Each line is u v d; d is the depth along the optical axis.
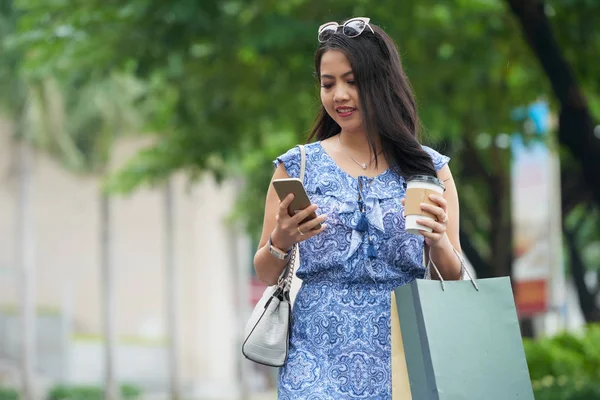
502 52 13.67
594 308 22.88
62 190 47.25
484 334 4.14
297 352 4.50
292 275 4.63
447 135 14.29
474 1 13.30
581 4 11.91
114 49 13.13
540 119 15.59
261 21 12.70
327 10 13.04
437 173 4.61
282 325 4.55
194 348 46.47
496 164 16.95
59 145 32.62
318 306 4.50
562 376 13.15
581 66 13.02
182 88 14.85
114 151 40.19
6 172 38.28
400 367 4.20
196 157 15.67
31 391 34.12
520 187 17.17
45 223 47.16
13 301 47.12
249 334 4.54
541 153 16.95
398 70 4.55
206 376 46.22
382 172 4.55
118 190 17.72
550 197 17.77
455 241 4.62
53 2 13.58
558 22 12.48
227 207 46.59
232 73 14.45
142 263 47.81
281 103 14.77
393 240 4.48
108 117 31.39
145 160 17.16
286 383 4.50
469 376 4.08
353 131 4.58
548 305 17.92
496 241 16.94
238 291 40.78
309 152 4.62
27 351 34.47
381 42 4.50
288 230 4.32
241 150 15.88
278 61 13.51
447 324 4.10
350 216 4.48
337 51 4.47
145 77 13.12
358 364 4.45
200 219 46.59
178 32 12.59
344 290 4.48
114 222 47.56
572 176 18.69
